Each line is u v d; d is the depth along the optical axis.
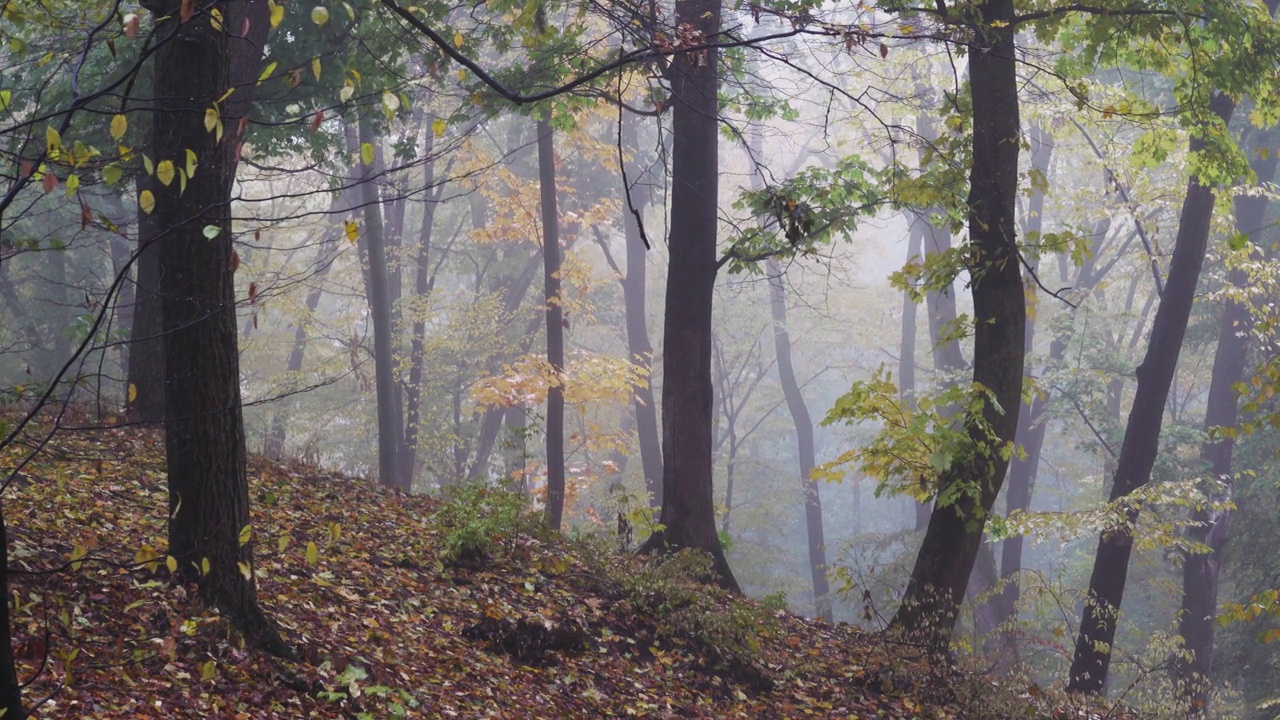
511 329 30.86
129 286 21.73
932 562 10.52
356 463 29.89
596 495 31.06
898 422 10.59
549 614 8.40
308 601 6.93
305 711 5.42
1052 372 23.55
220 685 5.29
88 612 5.52
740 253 12.88
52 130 3.22
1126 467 14.92
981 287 10.97
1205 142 12.82
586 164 27.56
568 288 29.06
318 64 3.90
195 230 5.32
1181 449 24.02
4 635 3.07
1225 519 20.22
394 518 10.07
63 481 3.99
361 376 23.97
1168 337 14.70
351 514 9.70
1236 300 14.61
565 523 22.78
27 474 7.66
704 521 12.54
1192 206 14.67
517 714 6.45
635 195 27.11
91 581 5.81
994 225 10.81
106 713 4.66
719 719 7.60
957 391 10.30
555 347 17.30
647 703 7.50
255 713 5.19
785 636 10.24
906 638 9.83
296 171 5.25
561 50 11.22
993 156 10.88
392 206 27.78
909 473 11.00
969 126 11.60
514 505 9.76
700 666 8.52
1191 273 14.67
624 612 9.02
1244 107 22.22
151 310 12.04
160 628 5.49
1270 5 16.08
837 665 9.66
